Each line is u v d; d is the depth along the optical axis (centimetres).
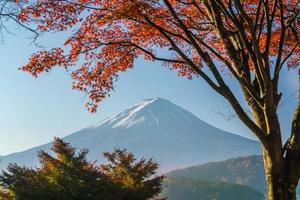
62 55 1148
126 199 2497
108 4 1054
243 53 1035
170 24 1230
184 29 952
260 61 922
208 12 1041
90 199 2333
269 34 965
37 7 1045
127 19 1095
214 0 1000
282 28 1024
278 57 1003
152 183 2638
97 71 1233
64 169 2397
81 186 2342
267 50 961
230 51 1034
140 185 2594
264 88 952
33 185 2319
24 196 2262
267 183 965
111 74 1240
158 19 1190
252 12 1244
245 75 1012
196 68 952
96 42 1180
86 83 1235
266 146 955
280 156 955
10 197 2325
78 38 1153
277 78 992
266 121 957
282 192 949
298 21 1173
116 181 2570
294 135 969
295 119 977
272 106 948
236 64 1025
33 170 2461
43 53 1140
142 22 1057
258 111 1004
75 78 1234
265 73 932
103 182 2441
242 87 1046
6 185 2361
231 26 1143
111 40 1203
